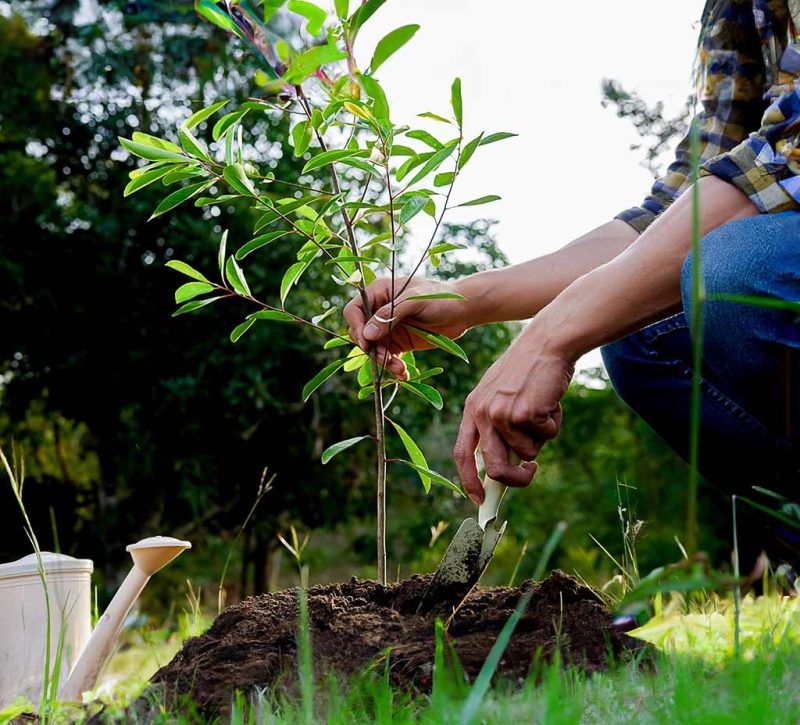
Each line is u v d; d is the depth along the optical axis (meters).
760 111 1.90
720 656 1.44
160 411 8.14
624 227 1.99
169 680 1.44
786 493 1.77
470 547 1.53
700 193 1.56
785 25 1.68
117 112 8.12
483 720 1.05
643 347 1.87
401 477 8.75
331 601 1.57
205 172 1.72
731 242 1.52
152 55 7.22
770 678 1.14
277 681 1.36
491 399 1.51
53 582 1.75
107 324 8.25
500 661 1.35
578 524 13.52
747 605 2.08
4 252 8.12
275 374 8.23
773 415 1.66
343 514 8.75
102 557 8.52
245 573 9.07
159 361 8.22
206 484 8.16
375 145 1.69
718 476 1.88
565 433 14.41
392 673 1.34
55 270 8.28
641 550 11.82
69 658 1.63
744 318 1.53
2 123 8.62
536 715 1.06
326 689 1.32
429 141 1.67
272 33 1.68
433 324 1.86
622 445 13.83
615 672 1.26
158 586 9.81
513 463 1.55
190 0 4.68
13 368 8.57
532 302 1.91
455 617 1.54
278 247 8.15
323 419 8.47
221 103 1.68
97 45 7.41
